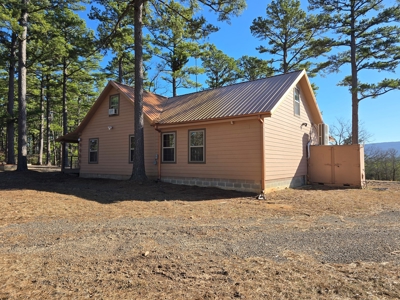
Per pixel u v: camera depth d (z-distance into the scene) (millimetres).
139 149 11789
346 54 19078
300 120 13273
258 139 9688
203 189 10281
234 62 27859
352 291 2643
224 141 10500
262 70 24797
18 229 4898
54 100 28578
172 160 12016
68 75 23281
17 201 7324
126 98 13898
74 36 18734
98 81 28312
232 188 10203
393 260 3406
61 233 4656
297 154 12695
